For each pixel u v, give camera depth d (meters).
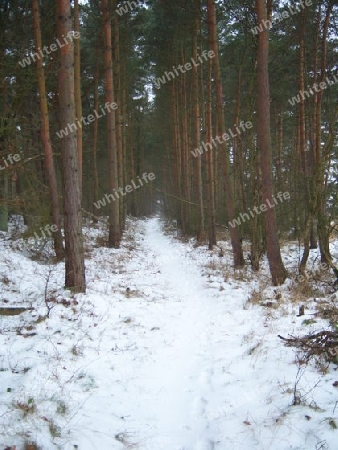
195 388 4.46
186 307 7.91
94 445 3.31
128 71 20.59
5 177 10.95
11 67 9.80
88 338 5.45
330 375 4.04
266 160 8.92
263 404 3.80
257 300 7.52
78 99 12.09
